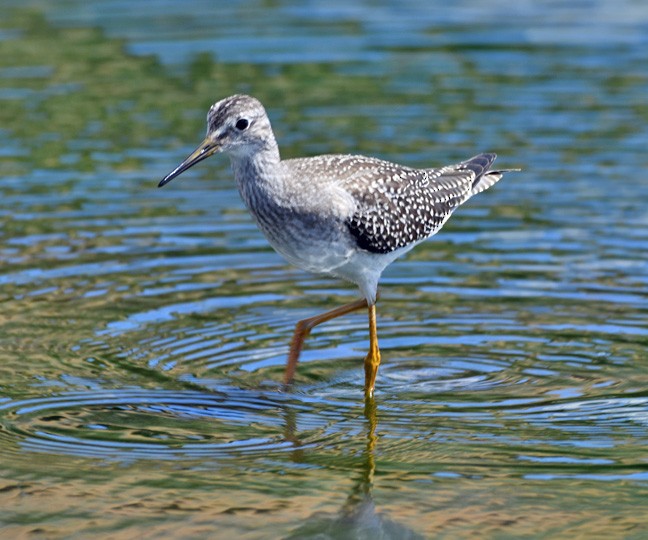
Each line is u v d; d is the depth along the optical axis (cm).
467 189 1344
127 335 1293
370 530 923
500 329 1316
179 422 1112
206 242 1557
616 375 1200
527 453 1044
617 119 1925
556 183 1703
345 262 1202
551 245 1530
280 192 1158
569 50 2245
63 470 1018
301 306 1388
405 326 1337
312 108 1972
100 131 1905
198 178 1780
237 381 1203
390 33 2356
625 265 1462
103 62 2183
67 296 1387
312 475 1012
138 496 977
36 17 2433
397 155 1755
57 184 1720
